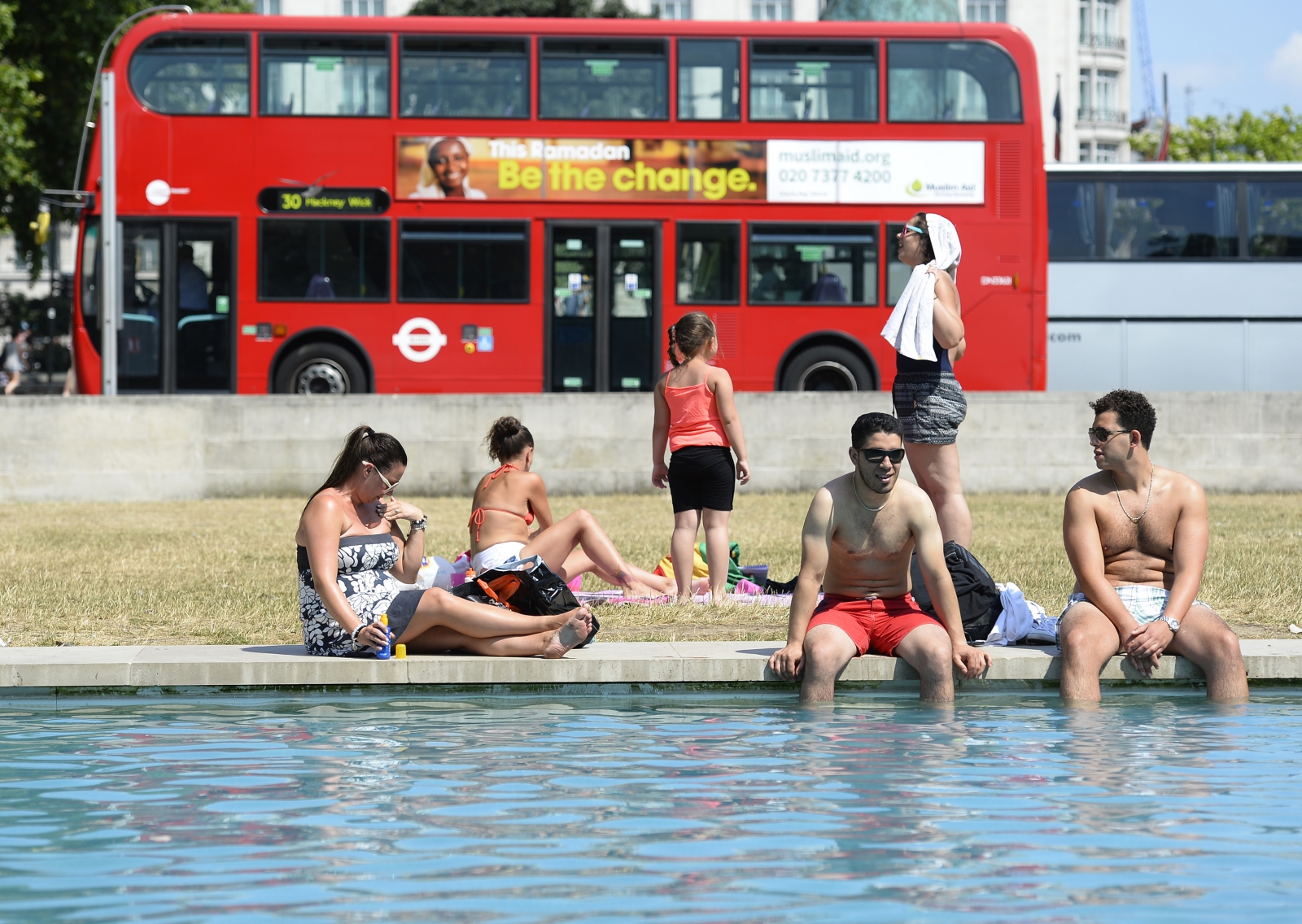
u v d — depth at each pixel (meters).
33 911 4.08
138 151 23.27
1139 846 4.77
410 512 8.55
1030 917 4.02
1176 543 8.23
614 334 23.70
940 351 10.16
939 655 7.77
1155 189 26.92
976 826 5.04
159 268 23.36
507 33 23.52
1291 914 4.05
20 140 36.94
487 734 6.75
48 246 43.19
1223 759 6.20
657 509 19.23
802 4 82.69
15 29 38.34
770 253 23.78
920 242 10.28
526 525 10.88
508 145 23.53
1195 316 26.77
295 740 6.60
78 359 23.52
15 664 7.70
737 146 23.72
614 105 23.62
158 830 4.97
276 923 3.98
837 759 6.18
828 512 7.96
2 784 5.68
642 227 23.67
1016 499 20.61
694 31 23.69
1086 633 7.95
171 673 7.78
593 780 5.77
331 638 8.19
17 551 14.56
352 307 23.47
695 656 8.05
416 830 4.98
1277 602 10.88
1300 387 26.78
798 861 4.59
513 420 10.84
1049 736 6.73
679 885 4.32
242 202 23.36
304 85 23.41
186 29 23.38
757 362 23.78
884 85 23.81
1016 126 23.97
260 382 23.47
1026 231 23.98
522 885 4.33
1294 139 73.62
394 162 23.42
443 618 8.20
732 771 5.94
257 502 20.69
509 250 23.58
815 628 7.94
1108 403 8.25
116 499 21.11
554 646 8.15
